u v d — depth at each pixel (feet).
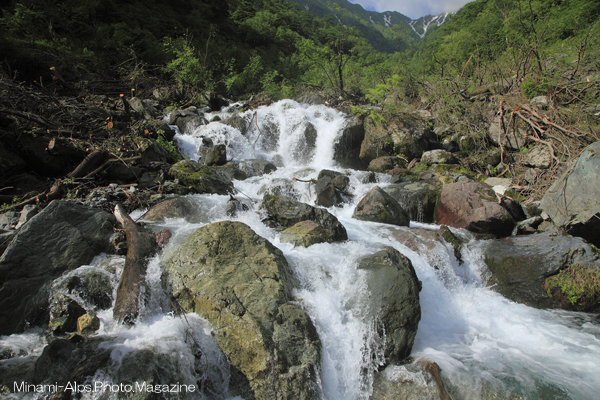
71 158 27.04
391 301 15.38
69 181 24.31
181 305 15.06
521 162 33.30
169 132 37.50
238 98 66.49
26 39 43.93
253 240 16.93
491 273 21.95
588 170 21.97
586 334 17.26
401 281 15.87
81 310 14.40
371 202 26.86
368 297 15.74
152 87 56.29
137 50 61.87
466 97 46.01
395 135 40.50
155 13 82.28
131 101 42.52
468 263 22.75
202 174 28.96
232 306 13.67
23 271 14.64
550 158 30.76
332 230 22.20
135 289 14.88
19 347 12.60
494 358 15.28
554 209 23.84
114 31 62.95
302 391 12.14
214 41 85.56
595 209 20.98
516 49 47.55
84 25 59.16
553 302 20.04
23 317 13.83
